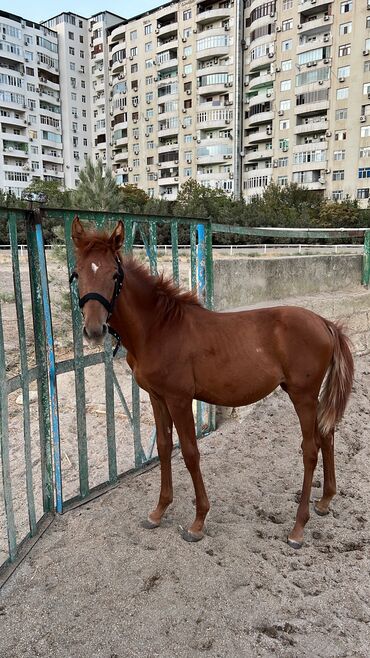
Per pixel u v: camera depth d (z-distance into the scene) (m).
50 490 3.13
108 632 2.16
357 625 2.24
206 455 4.13
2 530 3.03
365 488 3.64
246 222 31.58
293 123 44.72
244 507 3.30
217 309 5.41
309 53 42.28
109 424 3.45
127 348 2.81
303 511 2.90
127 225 3.42
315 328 2.85
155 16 54.56
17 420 4.86
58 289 8.73
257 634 2.17
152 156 58.25
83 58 66.38
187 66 52.41
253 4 46.00
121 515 3.14
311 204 37.69
